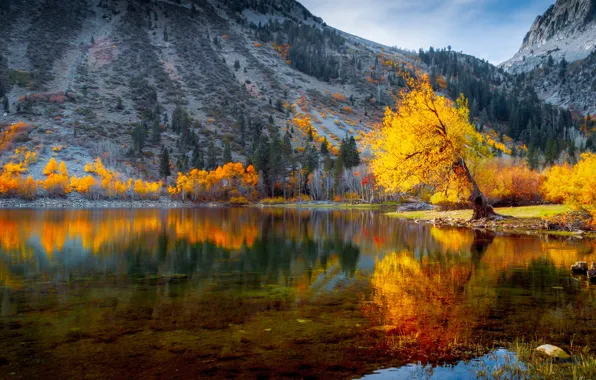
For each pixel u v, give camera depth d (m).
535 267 12.93
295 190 131.62
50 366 5.21
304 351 5.78
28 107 156.88
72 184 106.31
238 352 5.72
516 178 44.59
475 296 9.11
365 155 166.75
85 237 23.72
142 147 148.88
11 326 6.95
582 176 23.56
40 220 40.25
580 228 24.16
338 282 10.82
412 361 5.45
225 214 58.28
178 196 122.00
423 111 27.58
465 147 28.27
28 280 11.31
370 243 20.23
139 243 20.73
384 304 8.45
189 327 6.89
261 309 8.09
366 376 4.98
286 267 13.35
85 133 149.50
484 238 21.41
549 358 5.56
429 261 14.31
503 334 6.56
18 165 109.06
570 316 7.54
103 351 5.75
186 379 4.84
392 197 109.31
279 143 138.25
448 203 44.53
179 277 11.73
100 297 9.23
